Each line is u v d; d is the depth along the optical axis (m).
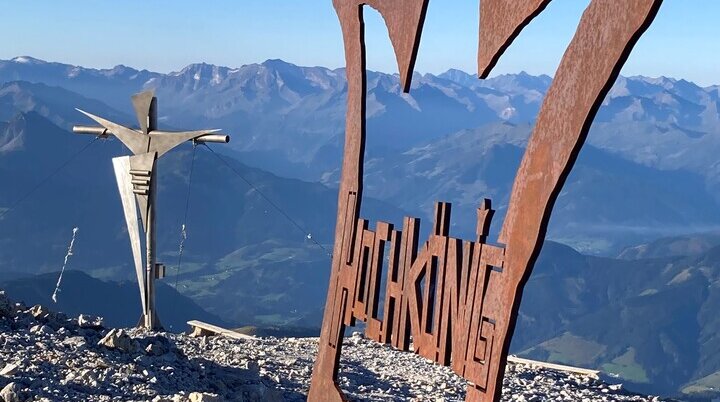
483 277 4.75
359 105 5.90
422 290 5.32
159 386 8.72
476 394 4.73
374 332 5.66
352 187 5.97
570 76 4.20
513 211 4.53
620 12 3.93
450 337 5.02
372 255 5.73
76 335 10.11
